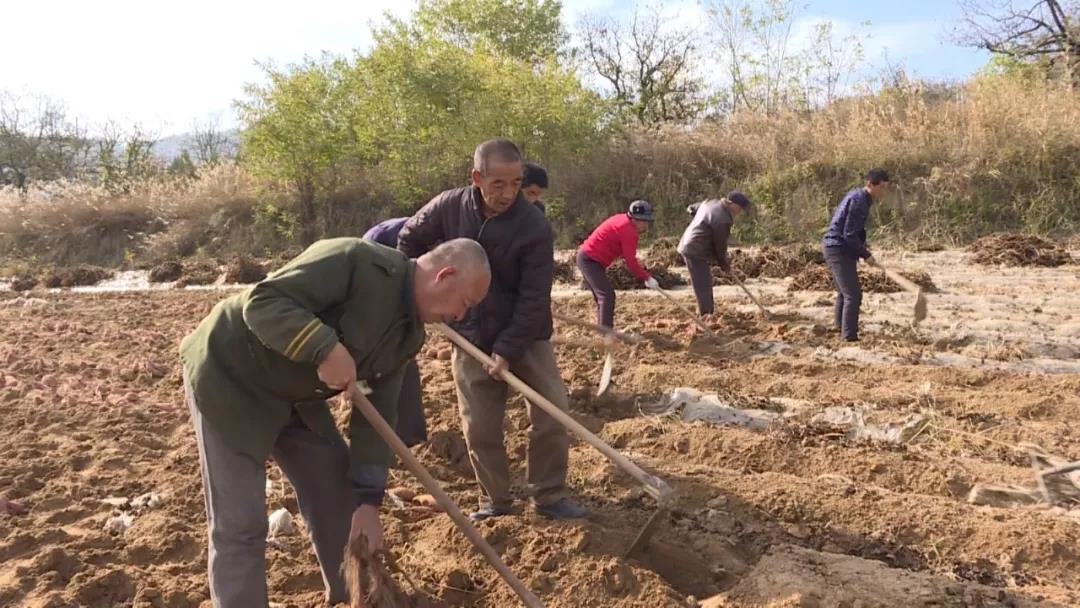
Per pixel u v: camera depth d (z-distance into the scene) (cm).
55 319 1104
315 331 279
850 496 457
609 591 367
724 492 468
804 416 585
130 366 770
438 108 1825
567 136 1791
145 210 2134
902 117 1692
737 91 2027
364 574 305
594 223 1727
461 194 418
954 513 436
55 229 2139
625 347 768
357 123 1880
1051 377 654
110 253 2098
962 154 1526
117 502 473
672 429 567
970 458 514
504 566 305
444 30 2462
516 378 403
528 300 405
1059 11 2231
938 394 625
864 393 631
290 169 1908
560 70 1816
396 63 1805
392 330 308
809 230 1530
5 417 627
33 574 388
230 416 302
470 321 420
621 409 632
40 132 3697
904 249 1398
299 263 293
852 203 785
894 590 358
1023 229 1423
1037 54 2244
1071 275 1090
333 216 1956
